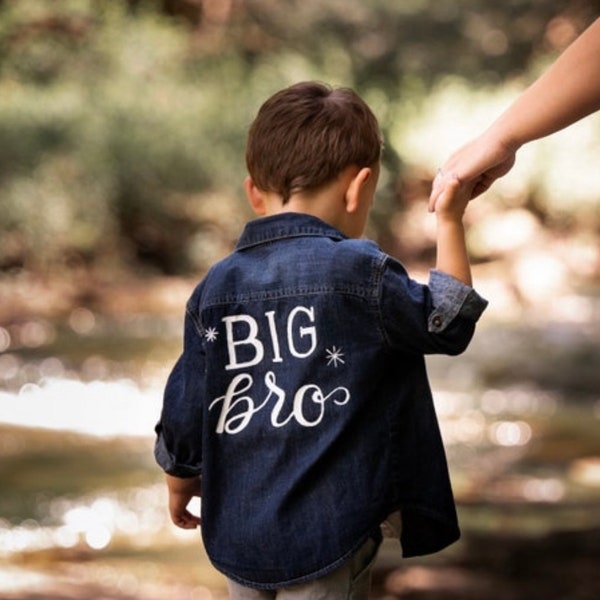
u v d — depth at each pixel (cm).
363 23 2773
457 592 806
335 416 328
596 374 1577
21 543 930
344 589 329
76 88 2411
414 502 330
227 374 341
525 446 1261
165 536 956
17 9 2561
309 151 348
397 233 2528
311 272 337
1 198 2119
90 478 1095
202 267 2266
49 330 1792
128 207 2247
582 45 284
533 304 2086
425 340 328
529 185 2588
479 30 2794
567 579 823
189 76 2570
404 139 2667
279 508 327
